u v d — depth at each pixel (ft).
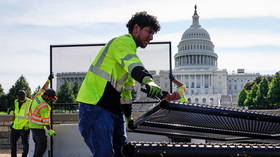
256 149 6.63
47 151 29.32
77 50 25.98
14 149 39.11
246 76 628.69
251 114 7.46
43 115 28.25
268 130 8.40
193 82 526.16
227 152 6.59
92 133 9.38
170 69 24.63
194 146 6.64
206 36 564.30
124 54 8.82
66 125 28.35
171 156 6.54
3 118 88.99
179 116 7.70
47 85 28.30
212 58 552.82
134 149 6.50
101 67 9.66
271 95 317.42
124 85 10.28
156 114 7.54
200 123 8.30
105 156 9.14
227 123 8.02
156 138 27.73
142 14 10.00
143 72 7.91
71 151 28.22
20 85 270.46
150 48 25.07
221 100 504.02
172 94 7.86
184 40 555.28
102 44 25.91
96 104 9.52
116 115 9.79
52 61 26.20
